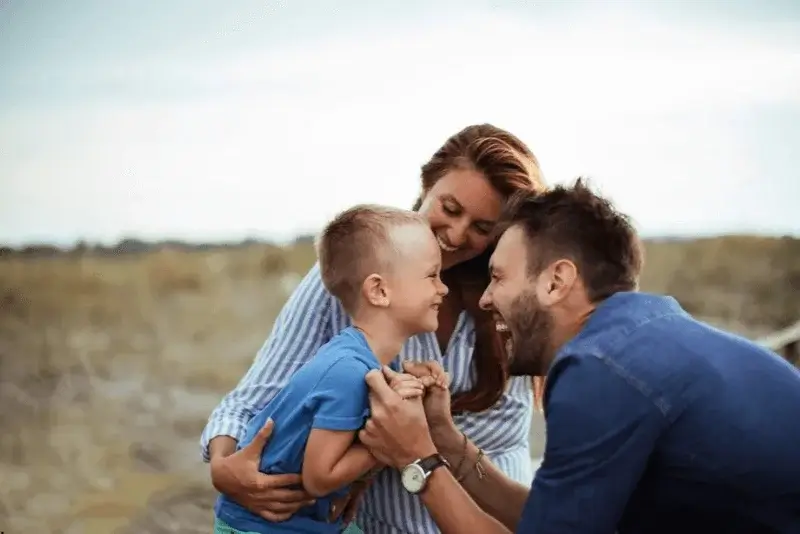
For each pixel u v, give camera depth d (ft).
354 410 5.95
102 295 28.22
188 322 28.71
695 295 26.40
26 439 21.27
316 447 5.90
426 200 6.85
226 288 29.19
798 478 5.05
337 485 5.97
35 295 27.78
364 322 6.34
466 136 6.80
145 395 24.23
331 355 6.14
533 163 6.78
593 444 5.07
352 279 6.29
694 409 5.03
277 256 29.48
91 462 19.88
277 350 6.82
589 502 5.11
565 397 5.16
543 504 5.22
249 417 6.73
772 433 5.03
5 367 25.41
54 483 18.89
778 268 25.71
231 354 27.12
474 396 6.98
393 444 5.91
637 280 5.76
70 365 25.59
